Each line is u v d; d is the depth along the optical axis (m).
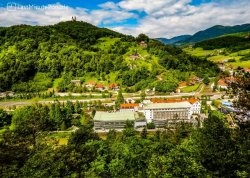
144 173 42.59
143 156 51.44
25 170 31.70
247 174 28.34
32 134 45.25
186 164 32.31
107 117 161.12
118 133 146.88
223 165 30.06
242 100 30.17
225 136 32.88
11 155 37.53
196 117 160.50
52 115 159.75
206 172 31.11
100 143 61.97
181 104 169.50
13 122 159.62
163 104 170.75
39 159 33.38
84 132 78.31
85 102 198.38
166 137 111.38
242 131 31.28
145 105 174.12
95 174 46.50
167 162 32.94
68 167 39.25
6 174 30.97
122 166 48.94
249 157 29.00
